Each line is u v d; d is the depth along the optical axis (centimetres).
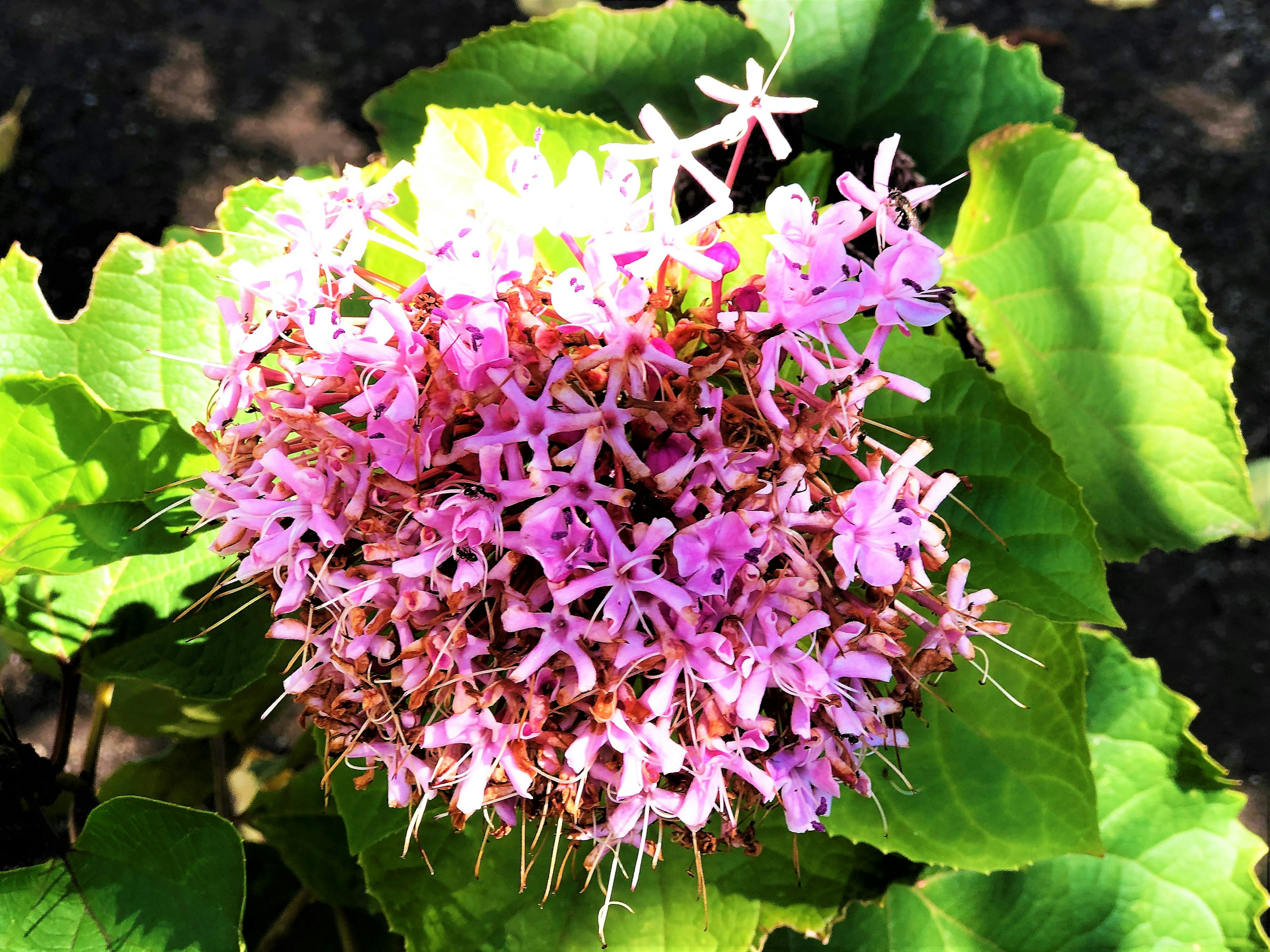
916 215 25
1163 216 62
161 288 24
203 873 22
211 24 64
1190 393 25
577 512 16
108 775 47
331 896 31
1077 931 29
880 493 17
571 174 17
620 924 24
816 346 19
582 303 16
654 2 62
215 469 21
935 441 22
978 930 29
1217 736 54
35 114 61
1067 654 23
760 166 25
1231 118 64
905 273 17
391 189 19
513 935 24
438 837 24
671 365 16
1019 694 23
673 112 29
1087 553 21
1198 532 26
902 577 17
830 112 30
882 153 17
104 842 23
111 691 26
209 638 24
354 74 65
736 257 17
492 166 21
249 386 17
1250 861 29
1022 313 26
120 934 22
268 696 30
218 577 24
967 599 19
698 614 16
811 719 18
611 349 16
